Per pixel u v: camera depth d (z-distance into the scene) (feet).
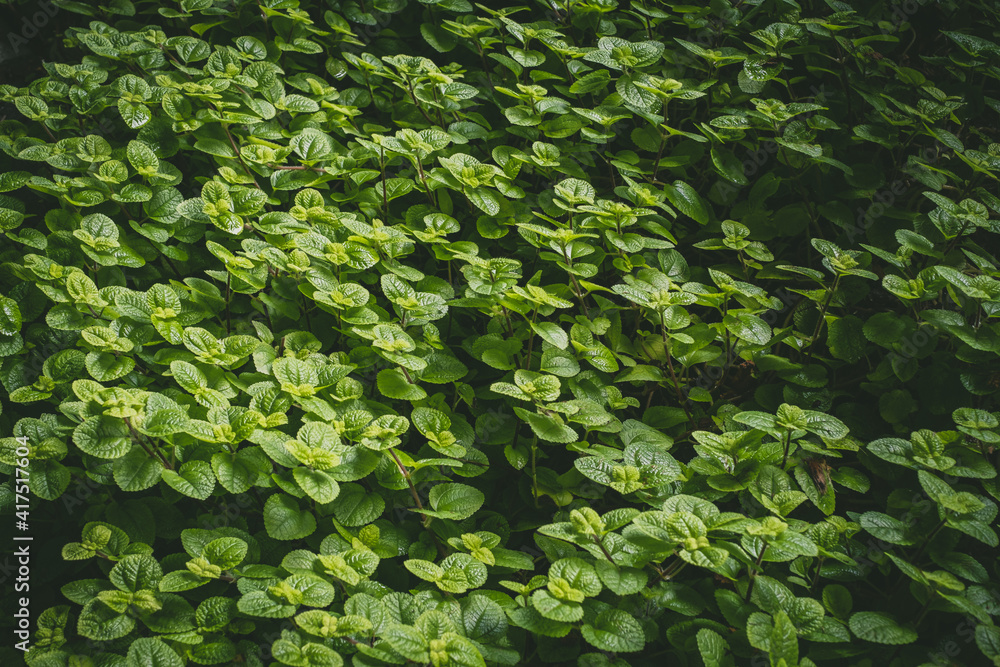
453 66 12.55
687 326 10.60
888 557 8.82
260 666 7.26
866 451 10.10
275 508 7.91
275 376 8.69
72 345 9.34
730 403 10.64
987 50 12.65
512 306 9.56
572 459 10.34
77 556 7.46
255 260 9.72
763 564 8.64
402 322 9.52
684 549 7.34
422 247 12.01
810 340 10.93
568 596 7.14
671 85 11.56
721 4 13.73
